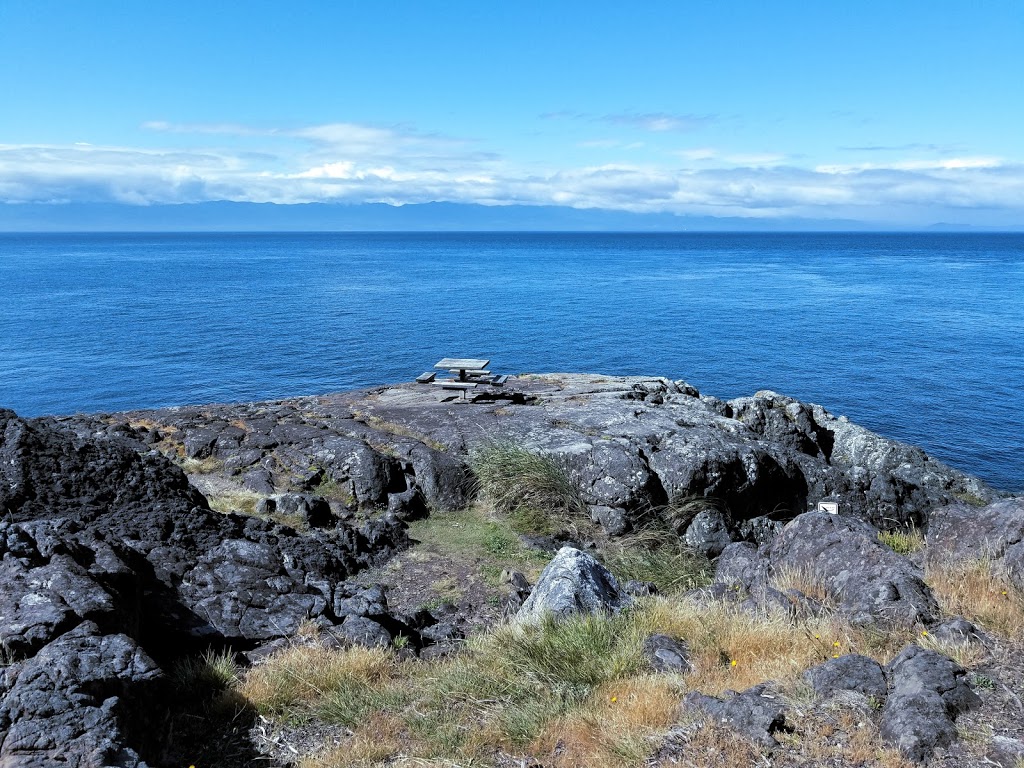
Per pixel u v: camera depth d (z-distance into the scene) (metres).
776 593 7.69
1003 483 24.45
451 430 13.38
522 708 6.20
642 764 5.18
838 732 5.36
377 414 14.42
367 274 112.94
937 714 5.29
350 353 46.34
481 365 16.14
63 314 64.81
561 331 54.91
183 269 125.38
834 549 8.37
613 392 16.55
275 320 60.53
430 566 9.84
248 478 11.59
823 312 66.69
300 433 12.70
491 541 10.55
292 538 9.62
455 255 179.75
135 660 5.54
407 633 8.01
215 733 5.95
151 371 41.69
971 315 64.69
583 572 8.38
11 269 125.62
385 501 11.45
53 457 8.93
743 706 5.54
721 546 11.29
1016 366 42.41
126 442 12.41
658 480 11.88
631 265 138.38
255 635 7.43
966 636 6.55
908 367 42.31
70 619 5.72
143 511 8.79
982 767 4.90
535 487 11.64
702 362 44.00
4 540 6.55
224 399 35.75
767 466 12.68
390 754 5.66
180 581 7.82
